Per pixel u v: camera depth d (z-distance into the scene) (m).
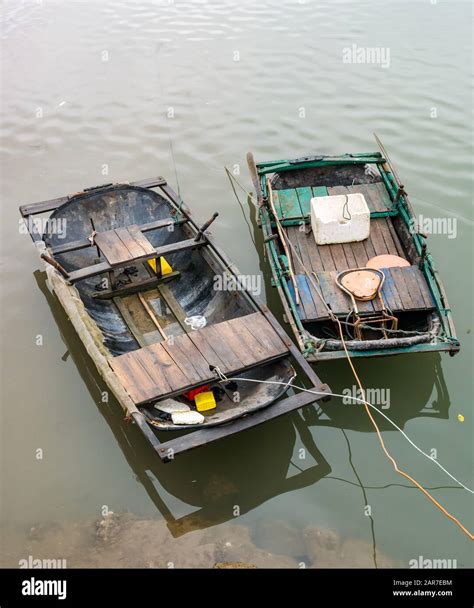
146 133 13.73
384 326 8.59
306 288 8.72
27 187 12.33
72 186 12.34
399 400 8.30
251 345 7.86
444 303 8.33
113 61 16.42
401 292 8.62
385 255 9.33
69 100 14.93
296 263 9.41
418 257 9.25
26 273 10.52
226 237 11.12
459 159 12.62
